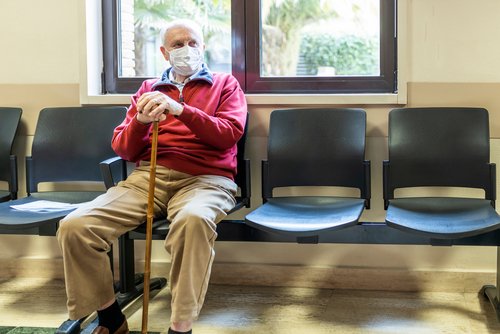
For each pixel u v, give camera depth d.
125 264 2.15
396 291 2.30
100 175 2.30
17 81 2.51
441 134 2.14
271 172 2.24
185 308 1.59
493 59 2.22
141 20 2.56
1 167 2.37
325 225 1.73
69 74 2.48
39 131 2.37
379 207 2.32
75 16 2.45
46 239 2.51
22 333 1.86
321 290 2.32
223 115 2.05
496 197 2.22
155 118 1.74
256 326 1.94
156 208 1.93
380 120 2.31
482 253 2.26
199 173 2.01
